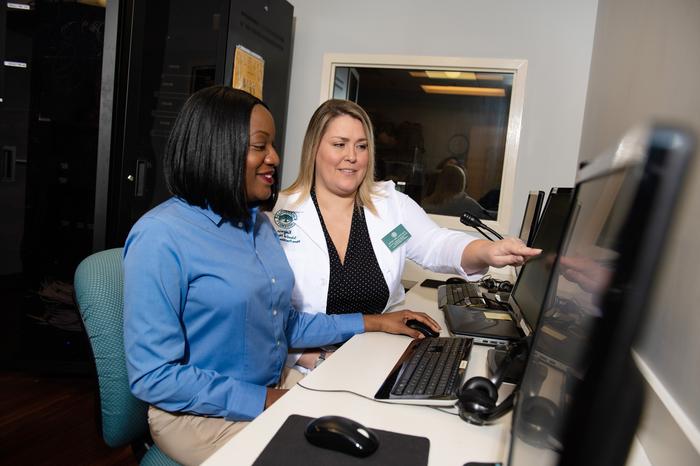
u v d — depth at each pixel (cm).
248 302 117
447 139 323
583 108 300
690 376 91
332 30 334
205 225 117
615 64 221
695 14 114
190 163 114
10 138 264
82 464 205
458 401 100
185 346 116
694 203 100
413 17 322
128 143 238
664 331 112
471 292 211
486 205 318
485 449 86
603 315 44
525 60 306
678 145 37
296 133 342
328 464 78
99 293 113
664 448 91
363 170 176
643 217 39
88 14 258
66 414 245
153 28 268
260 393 112
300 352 158
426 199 327
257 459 78
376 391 107
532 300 136
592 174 54
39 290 272
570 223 62
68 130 265
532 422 58
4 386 271
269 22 300
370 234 179
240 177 115
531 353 62
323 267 172
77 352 275
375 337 148
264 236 134
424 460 80
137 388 106
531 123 308
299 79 340
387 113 330
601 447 48
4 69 251
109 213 239
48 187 267
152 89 271
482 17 312
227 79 266
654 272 40
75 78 262
